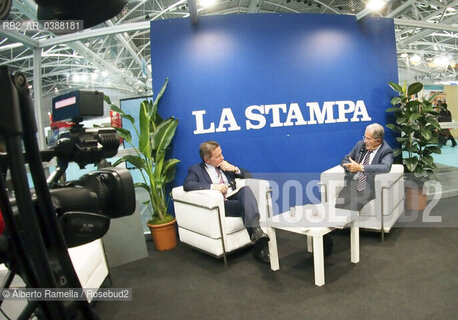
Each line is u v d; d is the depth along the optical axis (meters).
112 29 3.38
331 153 3.52
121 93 11.17
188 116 3.26
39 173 0.43
